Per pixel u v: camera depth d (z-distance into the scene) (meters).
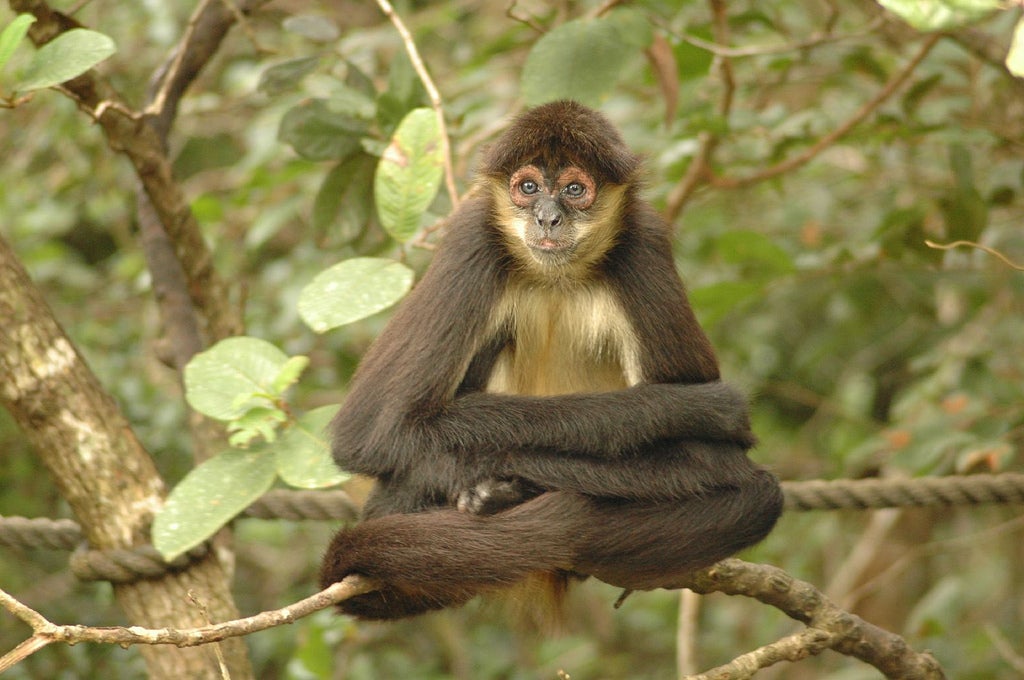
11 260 8.95
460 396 8.61
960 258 14.48
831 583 18.05
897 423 14.55
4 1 14.32
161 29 14.89
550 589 8.88
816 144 13.46
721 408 8.38
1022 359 14.62
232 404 8.05
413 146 8.59
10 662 5.73
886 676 8.61
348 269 8.30
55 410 8.93
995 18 13.08
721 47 12.16
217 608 9.17
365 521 8.09
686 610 13.20
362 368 8.77
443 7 15.74
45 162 18.48
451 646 16.27
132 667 13.00
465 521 7.71
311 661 11.52
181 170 19.66
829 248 14.02
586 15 11.23
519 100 12.55
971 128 12.69
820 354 16.25
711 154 13.23
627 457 8.23
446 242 9.00
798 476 16.83
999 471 12.52
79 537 10.21
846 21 15.15
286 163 14.23
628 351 9.10
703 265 15.99
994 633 13.64
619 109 14.64
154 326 15.17
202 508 7.91
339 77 13.12
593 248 9.06
